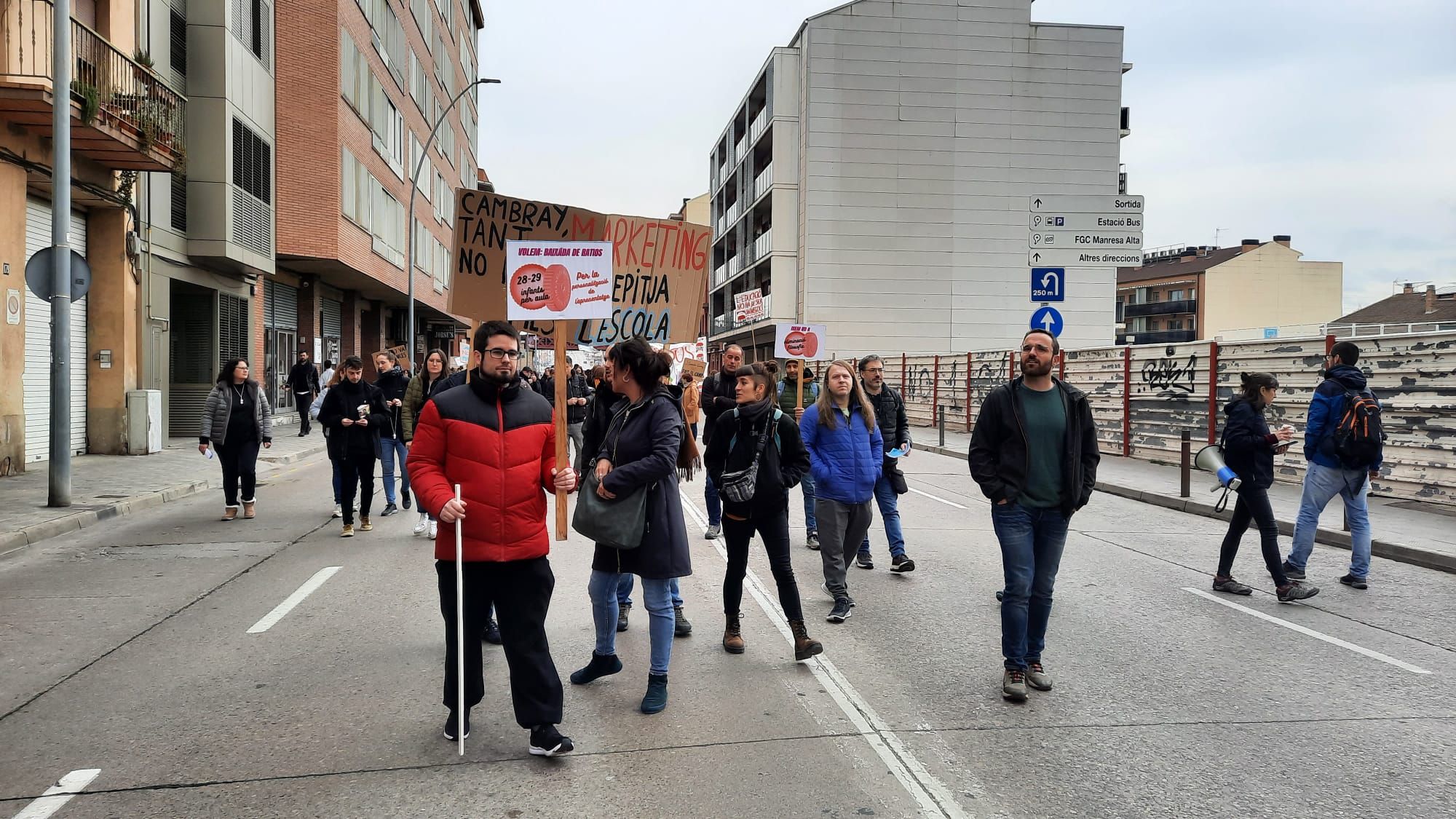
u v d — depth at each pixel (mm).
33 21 11719
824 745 4047
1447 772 3830
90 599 6555
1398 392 11836
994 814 3420
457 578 3770
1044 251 14406
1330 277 74250
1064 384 4836
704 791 3578
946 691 4793
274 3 21797
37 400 14328
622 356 4488
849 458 6215
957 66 38844
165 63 17266
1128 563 8352
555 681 3869
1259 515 6871
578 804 3457
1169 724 4359
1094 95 39344
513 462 3846
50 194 14266
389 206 30062
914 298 39031
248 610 6250
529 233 6012
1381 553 8844
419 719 4305
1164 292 77375
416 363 36625
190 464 14844
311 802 3457
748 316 19922
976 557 8523
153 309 17078
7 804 3424
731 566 5379
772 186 40188
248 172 20031
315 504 11414
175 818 3328
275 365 24672
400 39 31688
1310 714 4500
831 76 38438
